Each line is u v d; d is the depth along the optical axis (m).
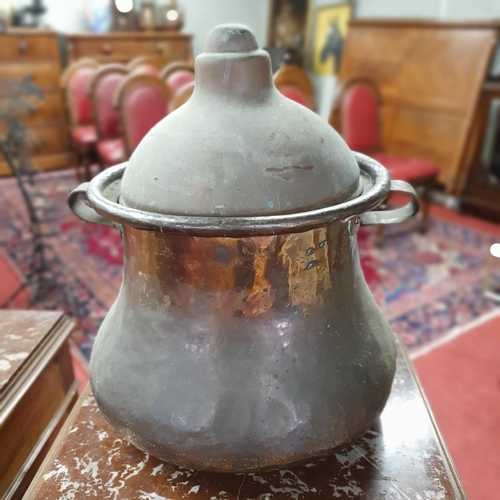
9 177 3.91
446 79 3.13
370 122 2.90
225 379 0.60
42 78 4.05
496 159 3.00
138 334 0.64
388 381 0.69
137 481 0.69
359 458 0.73
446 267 2.52
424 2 3.44
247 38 0.61
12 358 0.89
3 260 2.63
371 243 2.80
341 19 3.83
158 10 4.45
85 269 2.50
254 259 0.56
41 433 0.93
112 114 3.22
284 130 0.59
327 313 0.63
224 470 0.63
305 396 0.61
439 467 0.71
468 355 1.85
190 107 0.63
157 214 0.53
